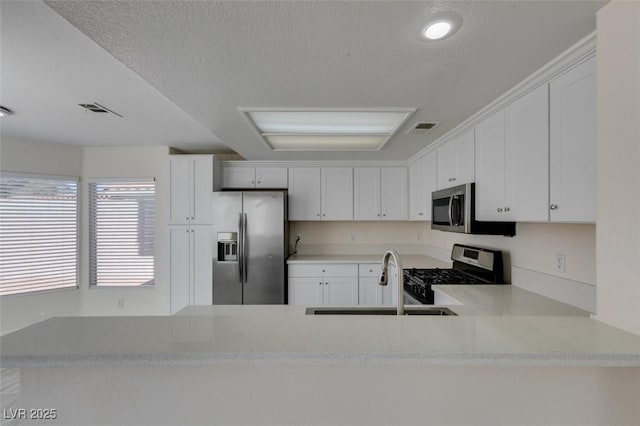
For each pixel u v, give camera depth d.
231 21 1.10
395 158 3.70
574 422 0.95
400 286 1.35
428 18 1.09
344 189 3.92
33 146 3.51
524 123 1.59
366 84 1.63
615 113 0.98
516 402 0.95
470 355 0.78
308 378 0.96
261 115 2.13
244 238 3.44
